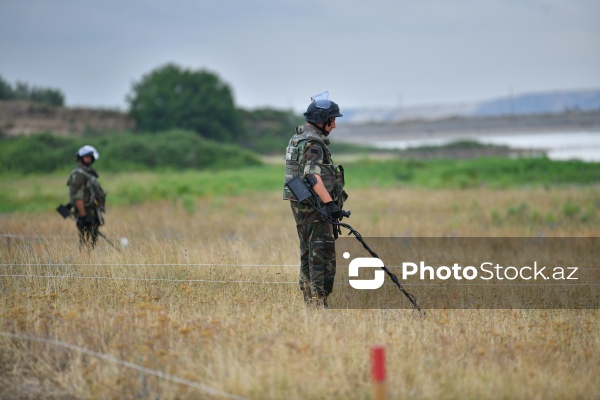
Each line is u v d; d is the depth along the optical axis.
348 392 20.86
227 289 32.69
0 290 31.88
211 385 21.36
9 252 40.19
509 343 25.47
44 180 171.00
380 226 66.00
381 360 17.78
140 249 39.25
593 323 29.38
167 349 24.00
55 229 55.75
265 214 86.44
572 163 173.75
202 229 67.19
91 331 25.16
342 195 31.66
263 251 42.53
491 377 21.73
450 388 21.17
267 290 32.97
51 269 34.69
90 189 44.41
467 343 25.30
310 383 21.09
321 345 23.80
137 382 21.92
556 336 26.75
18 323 25.86
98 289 32.03
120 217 76.00
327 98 31.41
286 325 26.02
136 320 26.48
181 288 32.22
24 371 23.47
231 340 24.23
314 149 30.41
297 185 30.27
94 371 22.64
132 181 151.50
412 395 20.75
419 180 156.38
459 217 80.19
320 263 30.56
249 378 21.17
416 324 27.48
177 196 116.94
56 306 29.27
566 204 85.19
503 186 132.88
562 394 21.27
